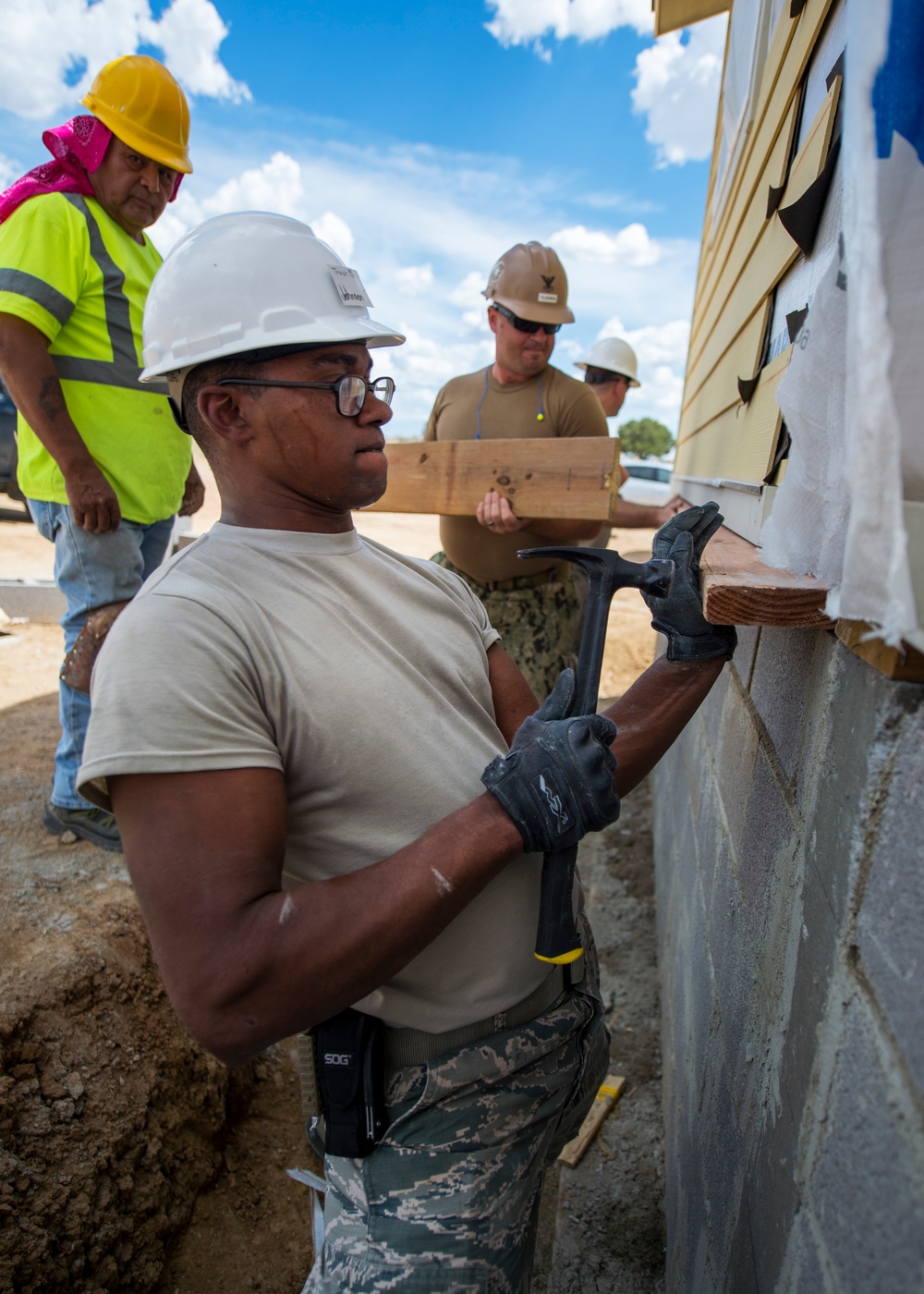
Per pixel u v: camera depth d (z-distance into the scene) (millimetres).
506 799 938
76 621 2533
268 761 932
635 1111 2260
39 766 3178
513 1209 1063
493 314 2701
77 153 2270
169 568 1042
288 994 850
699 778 2184
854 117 616
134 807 882
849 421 659
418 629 1170
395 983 1087
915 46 635
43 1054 1810
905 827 699
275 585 1055
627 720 1092
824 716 966
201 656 927
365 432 1111
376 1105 1077
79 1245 1621
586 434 2793
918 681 715
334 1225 1081
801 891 1011
